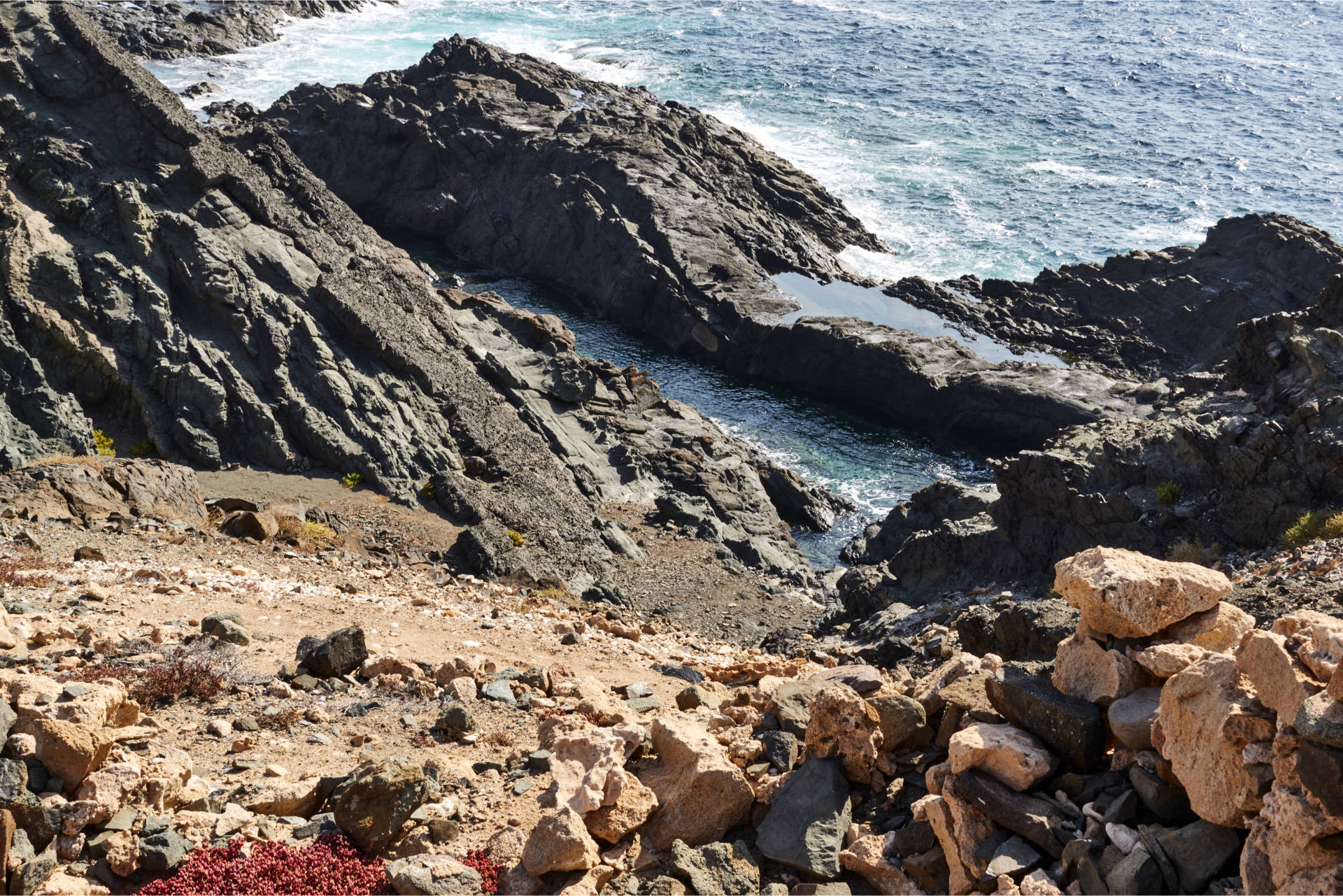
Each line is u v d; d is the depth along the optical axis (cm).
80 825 1358
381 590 3831
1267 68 19712
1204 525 4191
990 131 16825
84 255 6788
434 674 2241
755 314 11169
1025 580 4709
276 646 2428
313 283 7494
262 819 1457
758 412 10350
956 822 1296
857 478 9169
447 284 12425
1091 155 15838
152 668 2064
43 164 7031
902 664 3247
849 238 13275
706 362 11375
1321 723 1023
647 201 12488
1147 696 1338
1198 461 4300
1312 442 3972
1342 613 2452
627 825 1388
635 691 2153
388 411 6875
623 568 6531
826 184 14825
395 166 14275
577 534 6588
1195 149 15900
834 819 1405
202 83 16912
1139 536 4288
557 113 14675
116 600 2681
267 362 6800
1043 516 4747
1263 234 10575
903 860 1335
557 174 13200
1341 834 1023
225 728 1825
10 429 5928
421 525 6131
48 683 1680
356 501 6266
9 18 7556
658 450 8300
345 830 1437
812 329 10575
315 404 6750
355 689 2125
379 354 7231
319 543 5253
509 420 7531
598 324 12100
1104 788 1298
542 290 12888
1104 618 1402
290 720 1892
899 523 6869
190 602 2775
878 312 11450
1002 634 3030
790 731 1645
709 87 18738
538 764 1630
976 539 5050
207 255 6988
